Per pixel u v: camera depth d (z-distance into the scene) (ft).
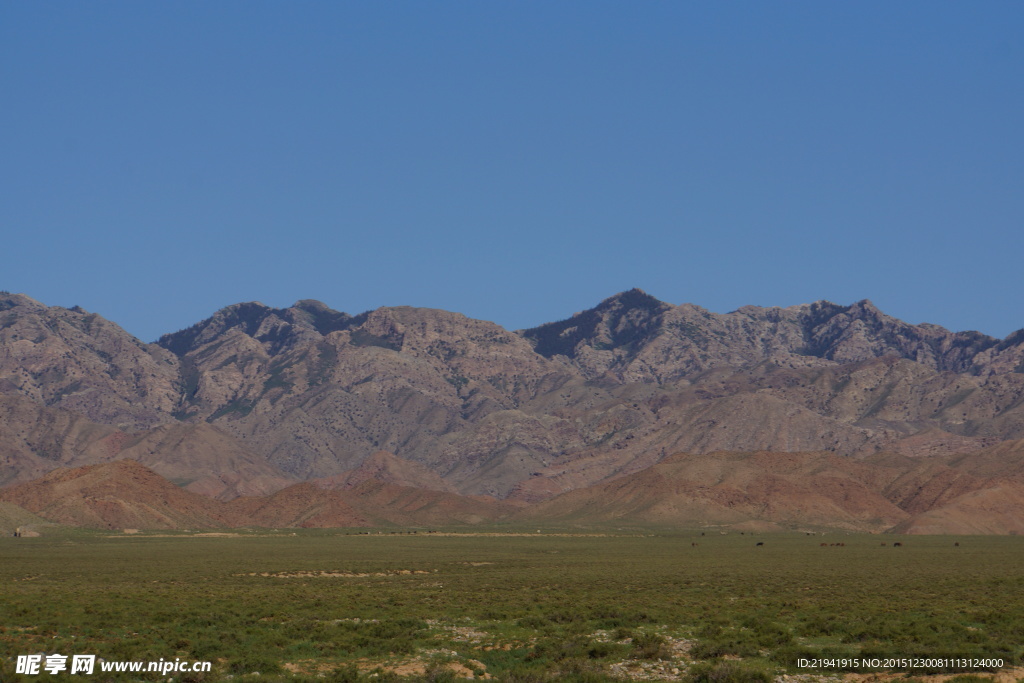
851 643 249.55
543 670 220.84
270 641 252.42
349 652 242.58
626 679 213.46
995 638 251.39
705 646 239.91
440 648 246.27
